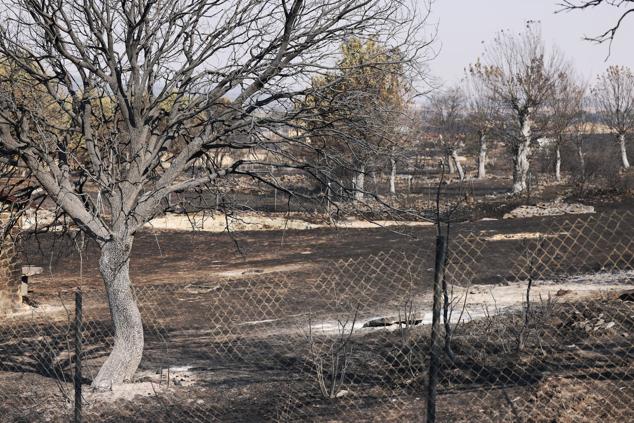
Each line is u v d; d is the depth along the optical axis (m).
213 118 11.18
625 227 27.23
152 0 10.39
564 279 17.19
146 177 11.70
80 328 8.86
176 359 12.77
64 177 11.34
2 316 18.36
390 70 11.48
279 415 9.25
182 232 36.34
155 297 19.73
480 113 73.94
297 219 38.19
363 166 12.04
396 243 29.78
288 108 11.52
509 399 8.68
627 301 12.96
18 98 11.47
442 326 12.74
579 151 68.31
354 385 10.22
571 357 10.15
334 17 11.04
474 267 20.30
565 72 67.56
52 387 11.16
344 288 19.17
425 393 9.36
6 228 12.33
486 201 50.19
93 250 31.03
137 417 9.57
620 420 7.78
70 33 10.79
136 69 11.12
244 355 12.72
